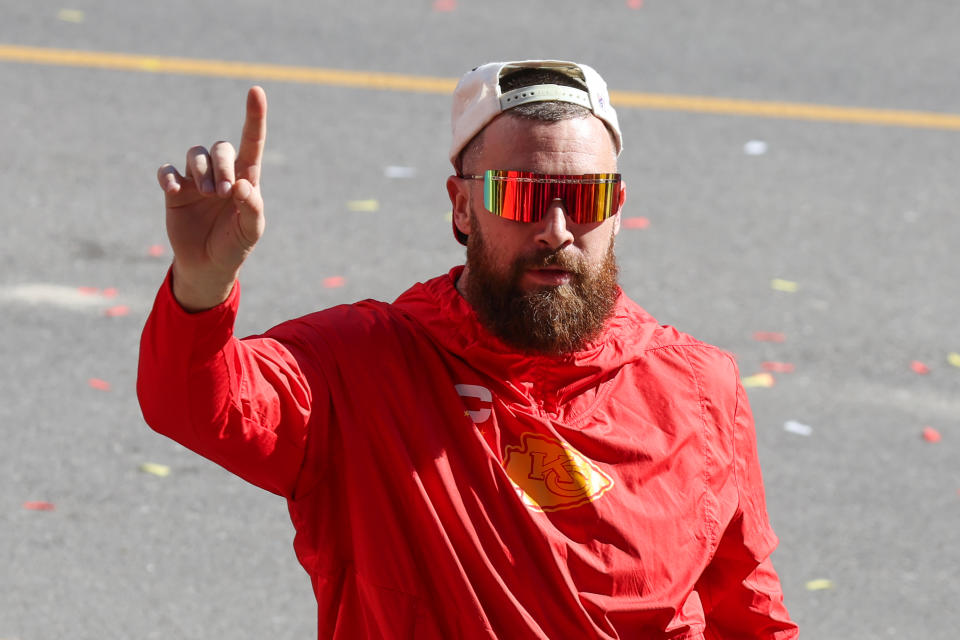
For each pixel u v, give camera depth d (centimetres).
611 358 708
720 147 2902
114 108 2780
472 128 691
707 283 2362
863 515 1791
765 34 3469
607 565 661
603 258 694
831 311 2309
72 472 1730
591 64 3209
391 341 684
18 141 2603
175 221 564
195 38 3130
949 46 3500
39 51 2986
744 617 767
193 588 1541
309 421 645
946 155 2967
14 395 1877
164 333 573
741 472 742
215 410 592
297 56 3097
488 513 652
